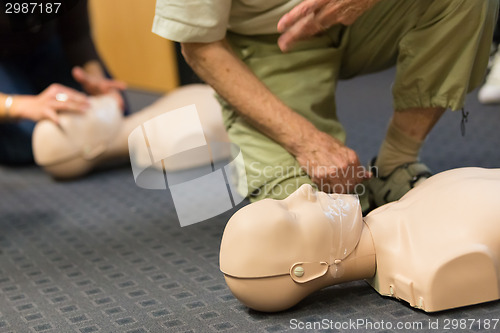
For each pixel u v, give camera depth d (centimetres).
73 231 136
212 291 100
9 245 130
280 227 85
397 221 90
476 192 86
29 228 140
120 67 291
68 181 174
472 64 107
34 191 167
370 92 247
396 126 120
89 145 171
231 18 115
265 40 117
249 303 88
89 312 97
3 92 187
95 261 118
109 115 175
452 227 85
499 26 215
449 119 195
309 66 117
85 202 155
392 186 120
